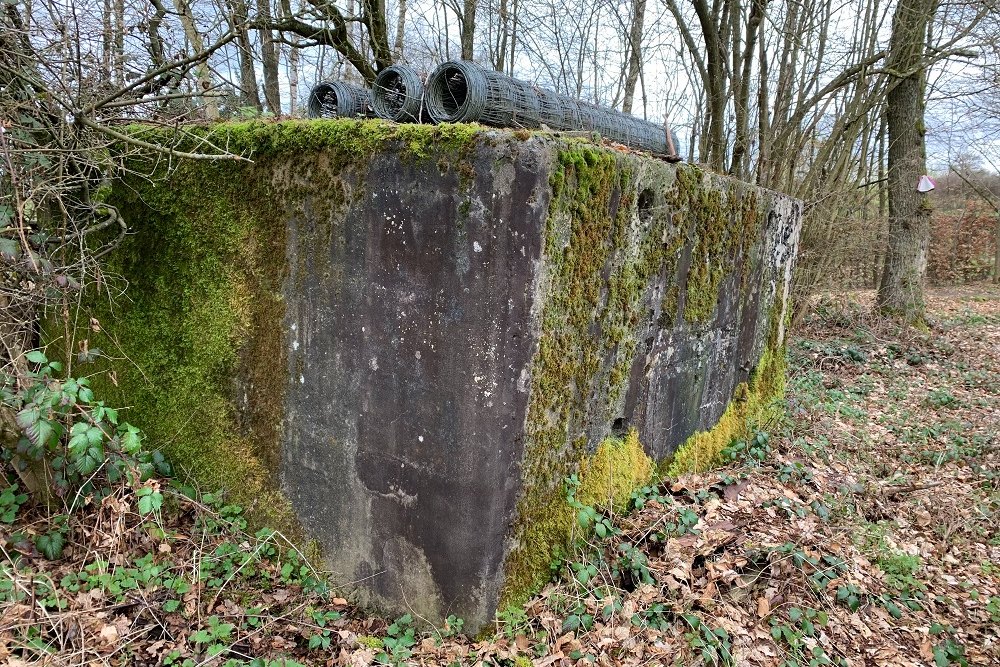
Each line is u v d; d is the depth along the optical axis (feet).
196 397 11.14
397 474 8.95
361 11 22.34
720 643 8.71
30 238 10.47
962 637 10.48
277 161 9.53
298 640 8.77
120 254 11.66
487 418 8.11
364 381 9.09
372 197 8.59
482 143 7.63
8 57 9.46
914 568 11.84
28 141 9.82
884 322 34.17
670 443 12.92
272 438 10.34
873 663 9.39
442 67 10.20
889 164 35.42
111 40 11.08
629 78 34.86
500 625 8.69
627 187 9.75
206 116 13.70
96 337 12.17
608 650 8.49
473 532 8.39
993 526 14.08
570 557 9.96
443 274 8.09
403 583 9.16
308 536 10.14
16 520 10.50
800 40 30.22
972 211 68.90
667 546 10.30
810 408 20.79
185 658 8.13
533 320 8.25
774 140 31.63
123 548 9.84
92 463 9.14
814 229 33.86
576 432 9.80
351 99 12.27
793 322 33.45
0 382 9.52
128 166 11.33
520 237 7.80
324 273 9.27
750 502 12.54
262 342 10.21
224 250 10.39
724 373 14.89
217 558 9.97
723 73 29.01
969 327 37.88
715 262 13.39
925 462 17.60
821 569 10.71
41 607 8.40
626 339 10.59
